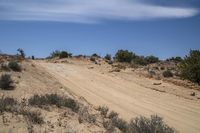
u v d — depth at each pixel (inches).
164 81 1258.0
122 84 1151.0
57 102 499.8
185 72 1291.8
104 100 849.5
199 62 1259.8
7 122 367.9
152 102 861.8
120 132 484.1
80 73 1378.0
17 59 1142.3
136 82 1205.1
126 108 765.3
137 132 462.6
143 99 897.5
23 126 369.1
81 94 892.6
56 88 812.6
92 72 1445.6
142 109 766.5
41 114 428.5
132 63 2215.8
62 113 462.3
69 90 883.4
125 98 898.7
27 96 621.9
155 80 1274.6
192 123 663.1
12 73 809.5
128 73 1469.0
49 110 461.1
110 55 2491.4
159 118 481.1
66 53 2433.6
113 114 602.2
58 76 1200.8
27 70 936.3
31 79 814.5
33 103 473.4
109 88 1052.5
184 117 712.4
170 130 460.8
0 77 692.7
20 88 675.4
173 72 1599.4
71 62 1994.3
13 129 355.9
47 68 1449.3
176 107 813.2
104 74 1400.1
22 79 774.5
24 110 412.5
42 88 743.1
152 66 2025.1
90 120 485.1
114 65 1871.3
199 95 1014.4
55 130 389.4
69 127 415.5
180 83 1196.5
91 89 1005.8
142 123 470.9
